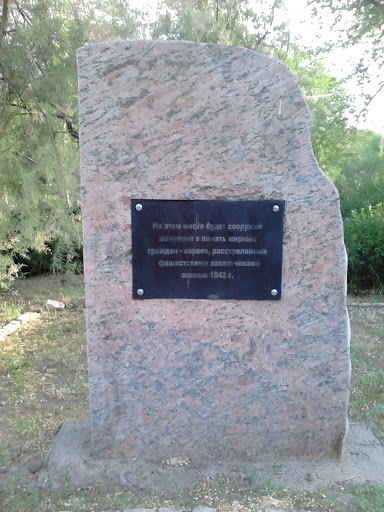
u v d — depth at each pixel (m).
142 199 2.73
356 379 4.35
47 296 7.63
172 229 2.76
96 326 2.83
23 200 6.16
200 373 2.89
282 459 2.96
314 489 2.68
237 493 2.64
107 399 2.90
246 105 2.66
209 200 2.74
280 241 2.77
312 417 2.93
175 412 2.93
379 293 7.72
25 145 6.19
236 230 2.76
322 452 2.96
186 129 2.67
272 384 2.89
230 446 2.96
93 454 2.98
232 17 7.96
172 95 2.64
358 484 2.71
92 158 2.68
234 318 2.84
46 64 5.76
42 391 4.16
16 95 5.70
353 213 8.47
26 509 2.52
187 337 2.86
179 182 2.72
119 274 2.79
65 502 2.58
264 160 2.71
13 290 7.93
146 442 2.96
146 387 2.90
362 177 13.23
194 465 2.90
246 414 2.93
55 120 6.12
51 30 5.57
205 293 2.82
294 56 9.71
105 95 2.63
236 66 2.63
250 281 2.81
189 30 7.04
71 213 6.88
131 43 2.60
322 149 12.66
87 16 5.89
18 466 2.96
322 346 2.86
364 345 5.32
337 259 2.78
